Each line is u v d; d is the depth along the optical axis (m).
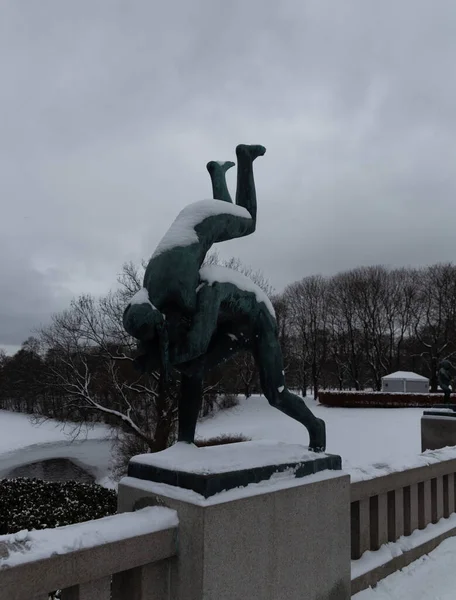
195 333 2.65
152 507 2.47
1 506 9.13
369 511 4.13
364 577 3.70
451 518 5.24
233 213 3.02
